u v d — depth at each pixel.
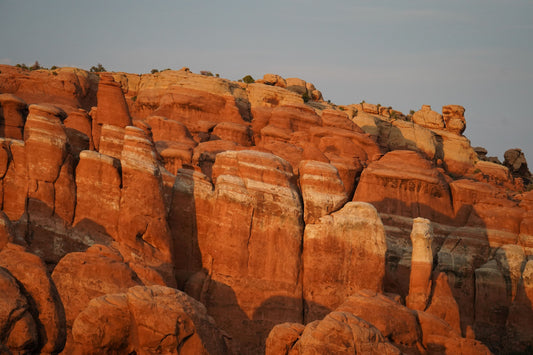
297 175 63.69
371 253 58.78
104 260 45.69
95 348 40.19
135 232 53.69
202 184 58.75
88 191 54.47
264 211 57.47
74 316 43.75
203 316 42.88
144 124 70.06
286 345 44.47
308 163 60.97
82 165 54.97
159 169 59.12
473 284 70.19
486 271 69.62
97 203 54.38
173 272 54.62
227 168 59.62
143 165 55.59
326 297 57.00
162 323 40.50
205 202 58.22
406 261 69.50
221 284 55.56
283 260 57.06
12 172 53.62
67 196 53.72
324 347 42.31
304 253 58.19
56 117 55.78
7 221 45.28
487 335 67.31
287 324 45.56
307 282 57.34
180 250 57.16
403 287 68.00
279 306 55.97
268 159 59.34
